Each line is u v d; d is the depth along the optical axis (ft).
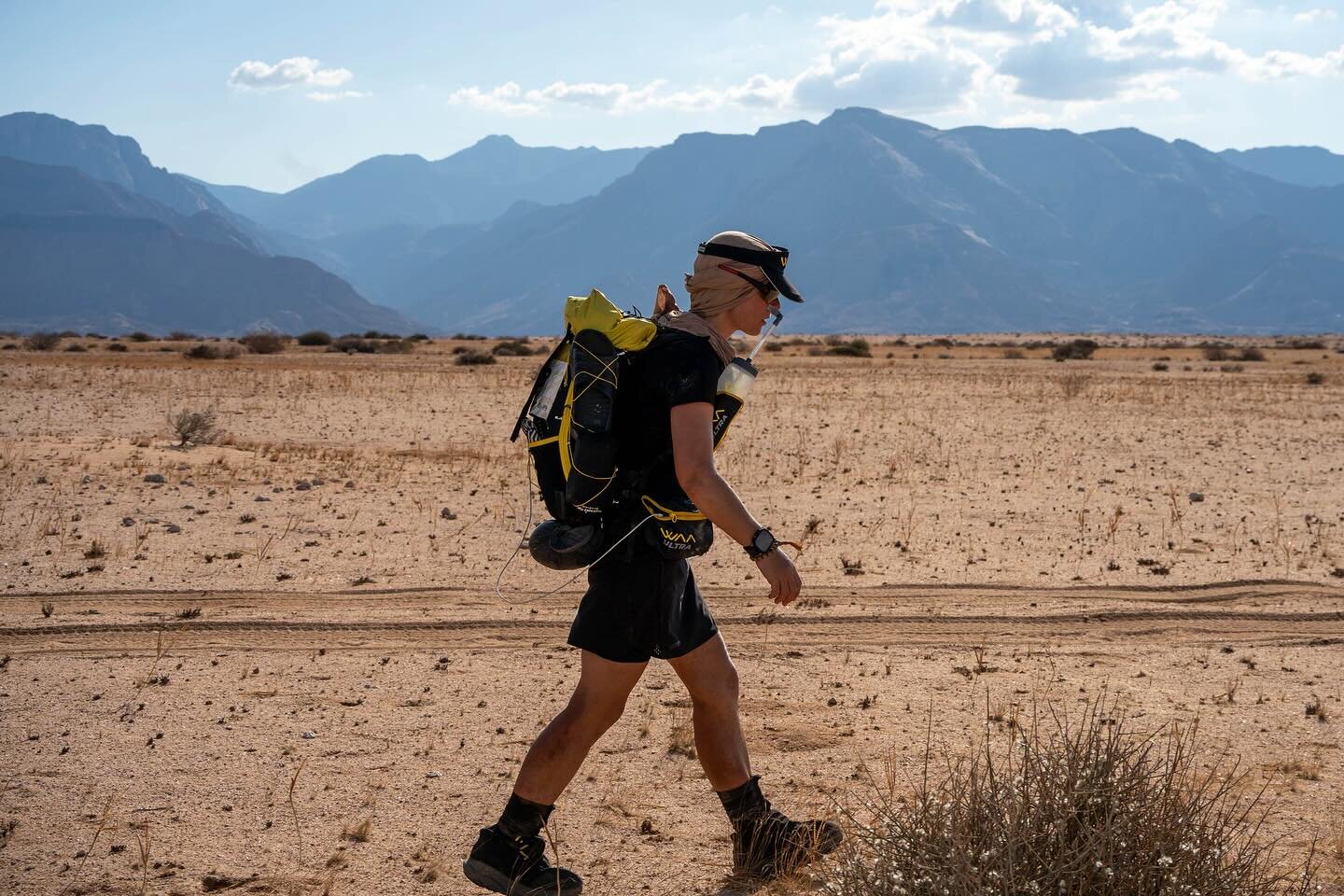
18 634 22.72
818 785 15.29
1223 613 25.31
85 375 112.98
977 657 21.68
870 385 111.86
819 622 24.45
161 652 21.58
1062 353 203.72
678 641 11.76
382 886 12.62
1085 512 38.96
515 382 110.32
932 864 10.34
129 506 37.76
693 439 10.85
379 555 30.78
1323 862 12.95
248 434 63.87
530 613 24.89
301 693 19.35
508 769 16.02
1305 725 17.93
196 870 12.92
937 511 39.14
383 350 211.00
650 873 12.88
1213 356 215.51
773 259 11.57
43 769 15.85
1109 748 10.73
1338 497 42.75
